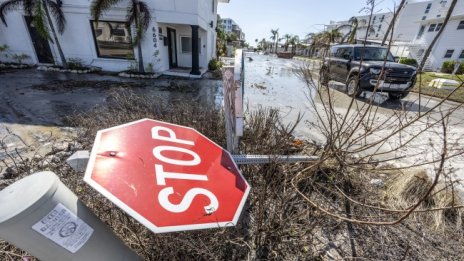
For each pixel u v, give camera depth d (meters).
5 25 8.30
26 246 0.60
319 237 1.68
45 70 8.45
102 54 8.73
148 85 7.05
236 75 1.69
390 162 2.94
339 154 2.14
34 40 8.73
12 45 8.75
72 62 8.65
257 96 6.55
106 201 1.54
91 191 1.67
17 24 8.34
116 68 8.84
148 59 8.62
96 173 0.69
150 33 8.19
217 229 1.41
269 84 8.66
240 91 1.70
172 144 0.97
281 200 1.70
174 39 10.27
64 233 0.63
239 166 2.04
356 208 1.98
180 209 0.72
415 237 1.73
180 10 7.87
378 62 6.42
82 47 8.59
